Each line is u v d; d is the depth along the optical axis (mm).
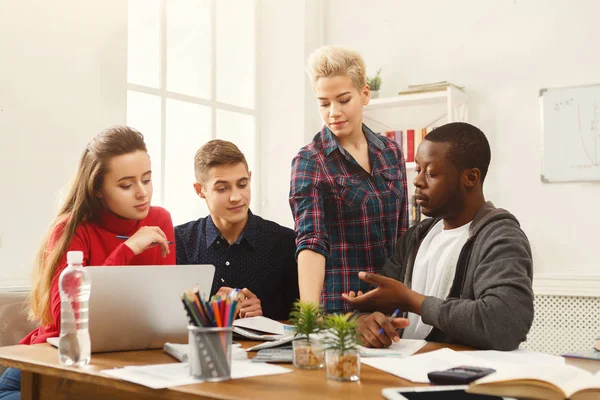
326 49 1995
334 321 1122
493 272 1447
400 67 4117
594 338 3443
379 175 2104
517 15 3771
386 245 2105
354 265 2059
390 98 3920
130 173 1739
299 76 4168
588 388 906
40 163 2822
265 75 4273
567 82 3627
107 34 3088
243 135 4148
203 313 1112
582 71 3590
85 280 1313
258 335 1535
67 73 2930
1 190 2689
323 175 2016
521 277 1421
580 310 3492
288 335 1518
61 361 1267
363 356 1339
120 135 1769
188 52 3781
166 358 1342
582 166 3553
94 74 3035
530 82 3725
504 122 3783
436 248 1669
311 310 1224
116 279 1374
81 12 2986
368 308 1541
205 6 3891
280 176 4223
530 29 3732
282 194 4211
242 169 2201
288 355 1289
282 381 1100
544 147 3652
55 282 1617
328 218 2041
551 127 3641
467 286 1536
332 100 1985
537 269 3648
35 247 2791
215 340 1108
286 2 4211
